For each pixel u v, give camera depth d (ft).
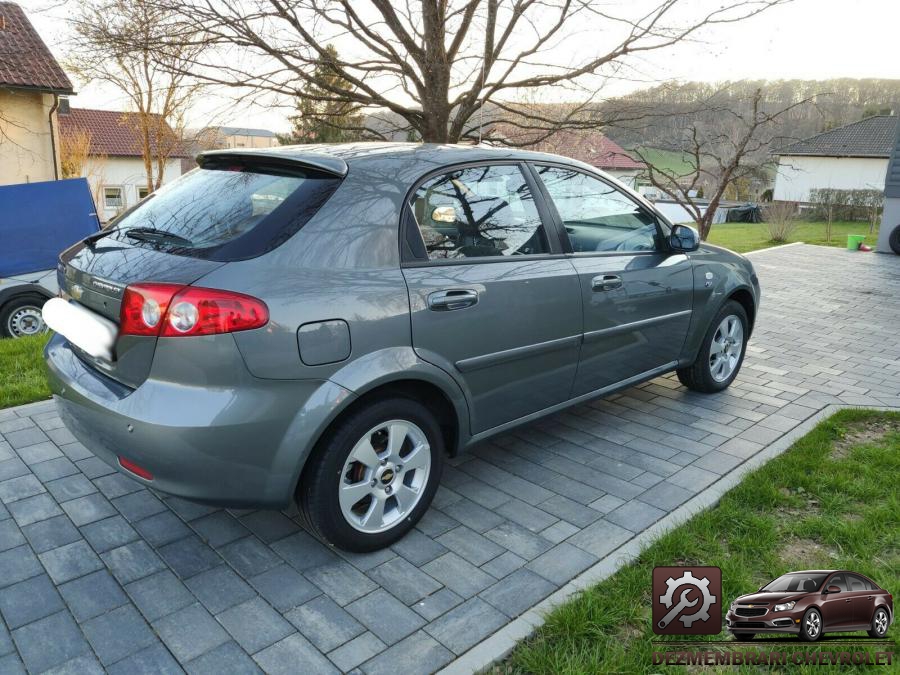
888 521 10.14
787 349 20.77
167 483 7.95
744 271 16.08
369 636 7.69
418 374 9.18
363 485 9.05
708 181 61.62
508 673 7.19
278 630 7.76
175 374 7.76
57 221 25.96
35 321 26.00
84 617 7.92
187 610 8.08
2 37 58.03
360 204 8.95
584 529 10.03
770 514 10.50
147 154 66.64
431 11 18.98
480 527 10.08
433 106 19.97
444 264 9.70
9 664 7.17
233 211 8.84
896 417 14.53
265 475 8.12
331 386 8.32
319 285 8.25
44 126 57.16
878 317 25.67
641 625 7.93
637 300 12.88
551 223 11.55
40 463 11.76
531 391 11.30
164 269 8.04
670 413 14.94
